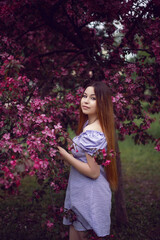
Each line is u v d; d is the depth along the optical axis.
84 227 1.77
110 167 1.88
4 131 1.78
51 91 2.66
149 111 2.92
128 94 2.45
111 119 1.83
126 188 4.37
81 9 2.44
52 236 2.76
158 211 3.42
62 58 3.71
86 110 1.86
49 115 2.13
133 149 6.81
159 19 2.33
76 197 1.77
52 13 2.69
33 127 1.80
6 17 2.43
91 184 1.75
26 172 1.45
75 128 2.96
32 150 1.54
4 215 3.29
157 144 2.19
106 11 2.27
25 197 3.86
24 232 2.85
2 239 2.70
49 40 3.61
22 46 2.94
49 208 2.09
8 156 1.53
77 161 1.70
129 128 2.53
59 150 1.72
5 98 1.80
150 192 4.19
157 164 5.65
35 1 2.43
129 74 2.44
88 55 2.66
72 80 2.92
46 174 1.74
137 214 3.39
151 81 2.52
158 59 2.30
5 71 1.76
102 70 2.60
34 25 2.98
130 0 2.22
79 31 2.87
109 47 2.67
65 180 2.02
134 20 2.41
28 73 2.55
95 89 1.82
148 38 2.45
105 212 1.77
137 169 5.35
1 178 1.40
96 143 1.67
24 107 1.81
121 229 3.00
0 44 2.24
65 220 1.91
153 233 2.93
